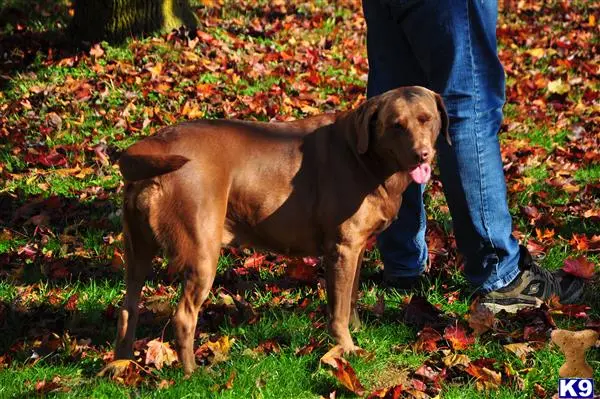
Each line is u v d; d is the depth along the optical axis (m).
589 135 8.09
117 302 5.12
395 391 3.90
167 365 4.26
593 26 11.83
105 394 3.95
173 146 4.00
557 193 6.72
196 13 11.52
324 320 4.79
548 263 5.48
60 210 6.43
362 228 4.22
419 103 3.96
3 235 6.04
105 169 7.22
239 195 4.12
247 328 4.68
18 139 7.75
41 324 4.82
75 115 8.39
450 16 4.47
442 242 5.83
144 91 8.80
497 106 4.72
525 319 4.80
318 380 4.10
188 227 3.95
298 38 10.89
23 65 9.73
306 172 4.20
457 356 4.27
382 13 4.85
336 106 8.64
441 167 4.78
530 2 12.93
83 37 10.27
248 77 9.26
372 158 4.14
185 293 4.02
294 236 4.25
